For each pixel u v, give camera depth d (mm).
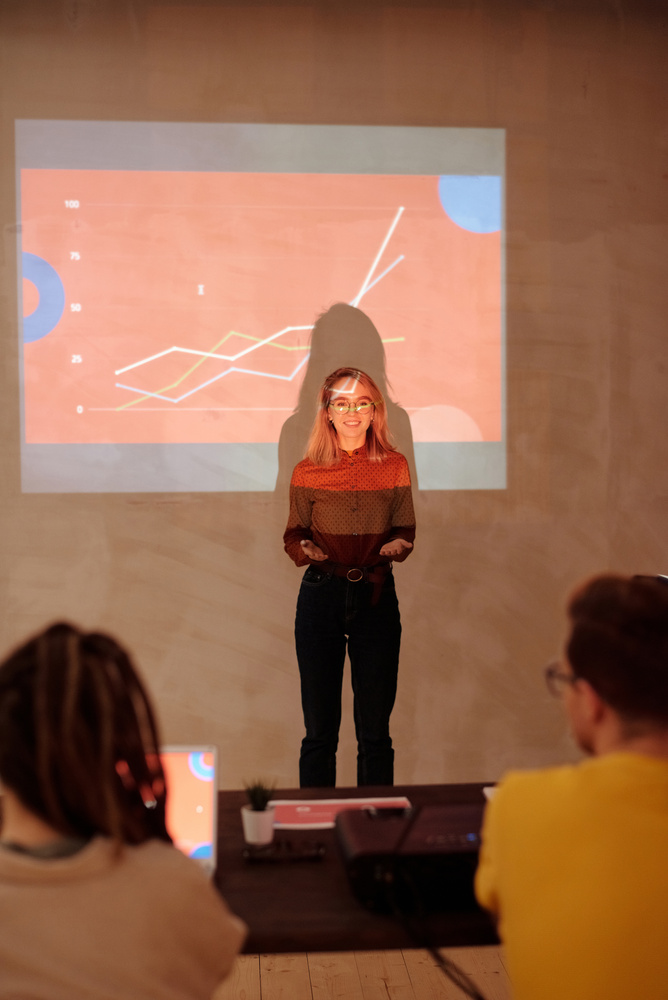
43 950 781
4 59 3004
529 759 3213
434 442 3158
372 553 2705
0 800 1349
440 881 1157
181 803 1336
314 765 2701
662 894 857
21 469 3061
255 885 1242
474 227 3145
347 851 1188
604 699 967
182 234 3072
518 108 3135
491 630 3201
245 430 3111
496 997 2137
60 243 3043
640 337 3205
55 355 3055
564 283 3176
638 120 3170
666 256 3201
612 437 3211
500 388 3168
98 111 3033
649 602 974
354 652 2719
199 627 3127
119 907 808
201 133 3062
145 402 3082
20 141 3016
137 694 875
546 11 3123
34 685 814
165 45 3041
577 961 855
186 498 3107
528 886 914
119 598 3102
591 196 3170
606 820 899
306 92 3080
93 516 3084
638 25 3150
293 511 2779
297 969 2271
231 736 3141
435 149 3119
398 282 3131
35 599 3080
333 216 3105
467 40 3109
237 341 3100
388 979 2219
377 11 3082
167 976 824
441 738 3191
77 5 3010
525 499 3193
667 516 3240
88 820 824
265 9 3057
